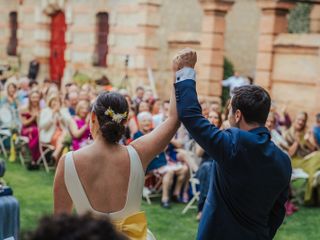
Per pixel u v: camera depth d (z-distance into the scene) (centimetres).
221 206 278
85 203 269
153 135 286
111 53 1745
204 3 1457
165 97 1678
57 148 885
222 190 278
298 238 654
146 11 1616
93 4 1806
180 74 287
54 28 2055
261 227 281
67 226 122
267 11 1334
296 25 1762
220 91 1492
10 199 464
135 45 1666
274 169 273
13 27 2219
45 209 696
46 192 789
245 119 285
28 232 123
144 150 282
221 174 277
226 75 1753
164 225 666
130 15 1680
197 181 711
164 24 1658
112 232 125
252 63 1920
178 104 280
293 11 1764
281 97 1344
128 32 1688
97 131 277
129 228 271
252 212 275
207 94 1470
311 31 1612
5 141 1055
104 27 1797
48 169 923
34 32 2092
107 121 269
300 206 819
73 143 828
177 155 785
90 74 1820
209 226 280
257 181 270
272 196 277
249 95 283
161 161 764
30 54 2128
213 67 1470
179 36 1622
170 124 288
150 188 786
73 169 268
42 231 121
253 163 269
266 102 285
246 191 271
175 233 637
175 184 779
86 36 1848
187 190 780
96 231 122
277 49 1342
